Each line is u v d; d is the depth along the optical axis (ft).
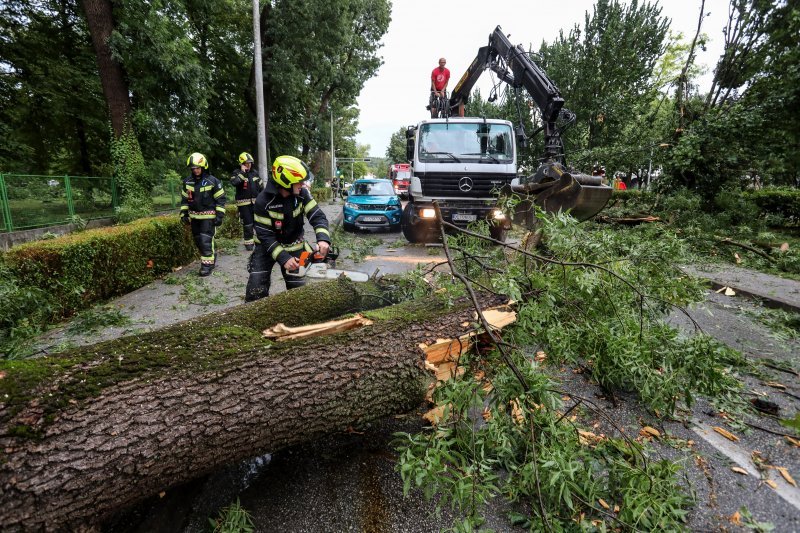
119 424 4.84
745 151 30.96
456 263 11.25
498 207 13.25
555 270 9.11
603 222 28.55
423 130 26.21
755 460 6.90
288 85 54.75
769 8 32.68
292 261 10.88
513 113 58.18
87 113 41.88
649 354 8.06
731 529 5.49
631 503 5.33
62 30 40.57
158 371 5.57
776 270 19.74
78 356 5.57
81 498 4.52
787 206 34.12
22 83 38.11
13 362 5.15
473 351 8.05
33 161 41.29
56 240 15.29
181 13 35.29
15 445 4.27
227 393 5.61
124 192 33.40
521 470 5.88
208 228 20.81
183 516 5.98
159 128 35.45
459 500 5.21
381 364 6.90
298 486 6.61
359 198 37.22
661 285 9.94
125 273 18.07
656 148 35.01
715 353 7.84
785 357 10.75
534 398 6.28
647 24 50.96
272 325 9.53
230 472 6.97
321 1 52.49
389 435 7.91
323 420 6.33
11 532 4.14
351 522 5.85
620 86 52.06
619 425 7.88
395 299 12.19
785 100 28.37
